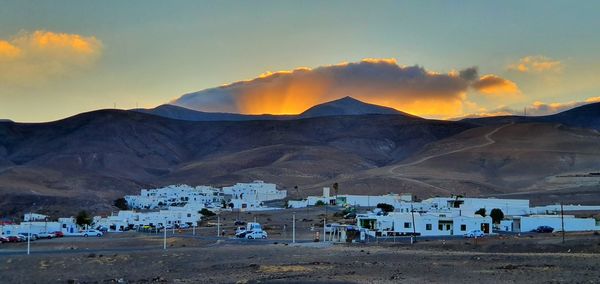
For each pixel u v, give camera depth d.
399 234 169.75
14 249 154.62
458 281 77.94
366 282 78.38
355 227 165.38
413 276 83.12
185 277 90.88
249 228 178.25
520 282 75.62
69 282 89.44
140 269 104.50
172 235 186.50
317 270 92.19
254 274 90.00
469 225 172.62
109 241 169.88
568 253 107.31
